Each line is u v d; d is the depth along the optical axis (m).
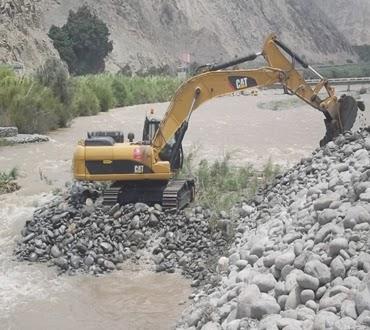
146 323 8.02
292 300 6.12
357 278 5.96
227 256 9.34
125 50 85.06
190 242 10.34
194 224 10.74
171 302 8.66
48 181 15.75
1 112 23.42
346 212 7.20
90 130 25.50
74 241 10.52
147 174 11.44
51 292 9.13
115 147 11.51
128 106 37.16
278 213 9.63
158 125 12.22
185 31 100.25
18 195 14.45
